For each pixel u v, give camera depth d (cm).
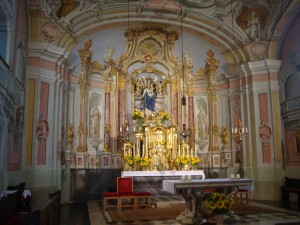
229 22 1327
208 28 1373
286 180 1223
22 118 1009
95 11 1233
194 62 1495
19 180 986
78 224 790
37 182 1035
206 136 1466
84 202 1210
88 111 1353
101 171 1320
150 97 1447
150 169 1234
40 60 1098
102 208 1040
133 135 1409
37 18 1091
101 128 1373
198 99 1492
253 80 1329
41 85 1093
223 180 820
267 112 1295
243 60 1385
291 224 741
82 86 1329
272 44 1321
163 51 1479
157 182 1166
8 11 811
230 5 1273
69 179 1226
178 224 765
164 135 1306
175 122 1450
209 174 1409
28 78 1073
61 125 1170
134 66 1469
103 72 1405
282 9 1232
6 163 814
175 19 1348
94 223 790
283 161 1266
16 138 940
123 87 1427
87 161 1304
